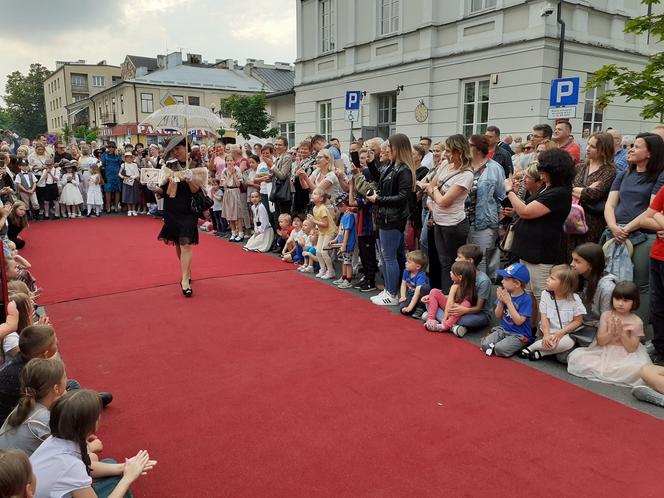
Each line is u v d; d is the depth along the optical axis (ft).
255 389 12.65
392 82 47.88
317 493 8.82
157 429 10.93
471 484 9.00
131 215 43.52
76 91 235.61
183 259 20.44
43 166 41.55
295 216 26.94
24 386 8.44
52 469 7.30
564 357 13.73
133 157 43.86
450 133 43.39
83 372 13.78
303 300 19.84
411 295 18.66
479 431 10.64
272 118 75.66
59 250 29.17
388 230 18.47
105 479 8.57
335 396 12.21
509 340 14.29
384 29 48.83
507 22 38.22
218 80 149.59
